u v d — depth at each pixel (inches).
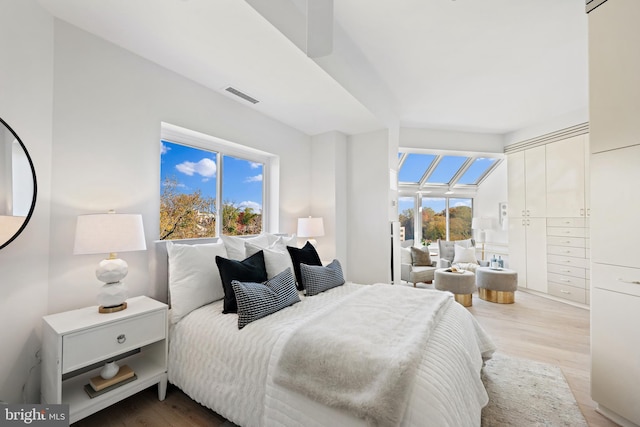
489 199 246.5
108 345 63.3
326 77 96.1
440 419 42.1
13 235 60.8
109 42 80.3
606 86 70.1
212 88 107.9
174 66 92.7
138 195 87.0
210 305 80.2
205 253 84.6
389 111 149.3
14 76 62.2
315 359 52.3
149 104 89.6
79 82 74.5
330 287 99.0
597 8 71.9
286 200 144.5
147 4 65.3
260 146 129.4
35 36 66.0
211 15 68.5
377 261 150.6
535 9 84.9
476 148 207.9
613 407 68.1
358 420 45.4
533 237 189.0
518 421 67.7
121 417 68.0
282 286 80.0
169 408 71.2
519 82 133.0
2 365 60.9
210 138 110.5
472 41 101.2
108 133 80.1
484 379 85.7
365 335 57.1
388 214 148.5
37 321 66.7
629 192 65.8
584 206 162.1
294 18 79.1
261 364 58.0
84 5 66.2
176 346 73.8
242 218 129.6
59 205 70.9
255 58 86.4
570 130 168.7
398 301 79.0
